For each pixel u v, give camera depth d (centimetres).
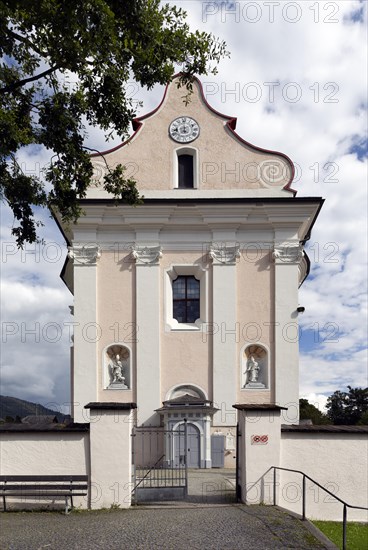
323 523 1342
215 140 2497
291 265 2392
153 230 2412
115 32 1154
